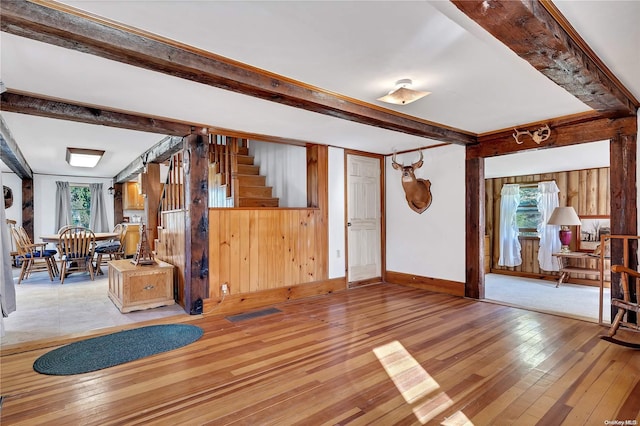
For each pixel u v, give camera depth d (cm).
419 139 470
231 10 173
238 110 337
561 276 599
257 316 391
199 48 214
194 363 267
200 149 394
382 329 344
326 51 219
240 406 206
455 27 190
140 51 196
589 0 168
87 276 649
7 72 244
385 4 168
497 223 741
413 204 539
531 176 697
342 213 529
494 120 384
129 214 941
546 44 187
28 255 598
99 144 515
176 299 449
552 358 271
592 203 621
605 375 242
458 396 215
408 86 271
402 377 241
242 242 427
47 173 852
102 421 193
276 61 233
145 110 336
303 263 482
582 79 236
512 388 225
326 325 357
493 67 243
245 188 551
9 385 234
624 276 315
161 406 207
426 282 525
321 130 419
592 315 398
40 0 165
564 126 377
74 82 264
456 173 487
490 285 601
